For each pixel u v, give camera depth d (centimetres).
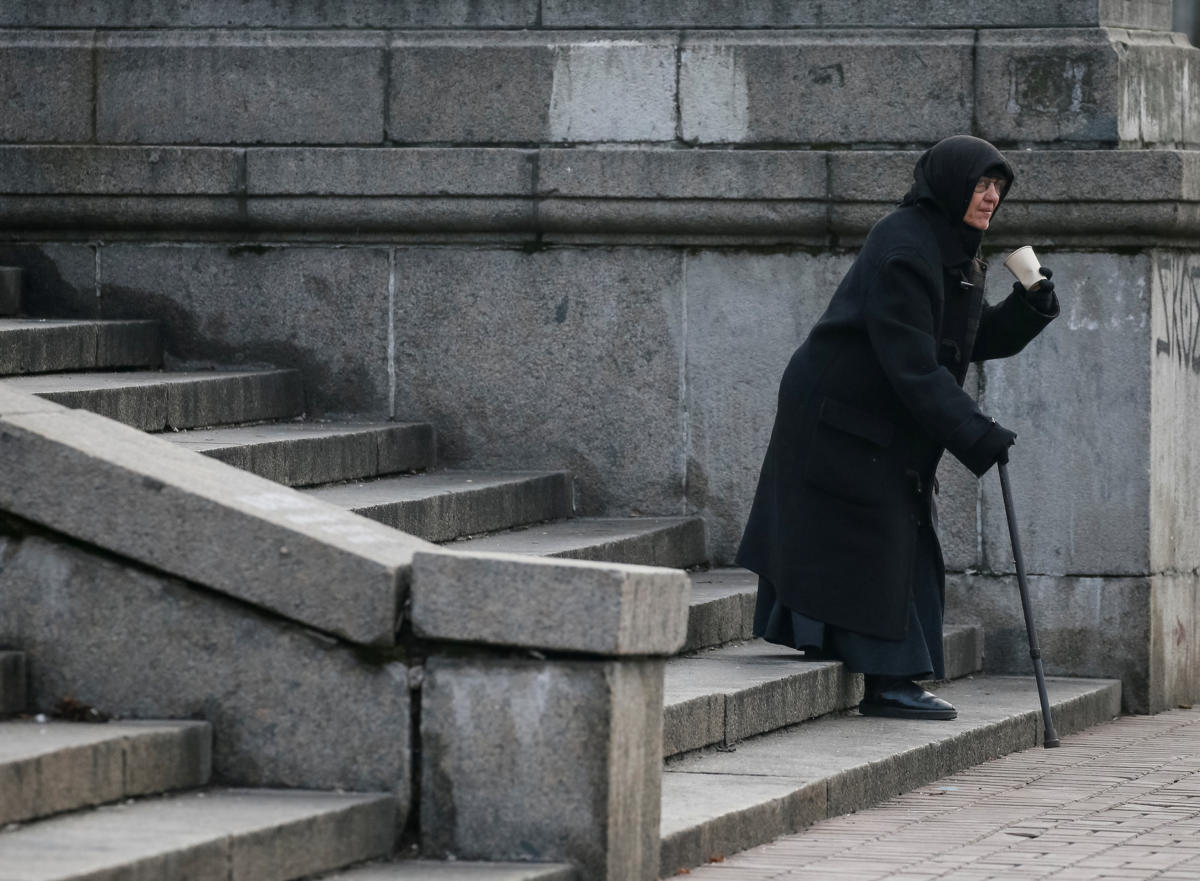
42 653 1573
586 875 1477
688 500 2852
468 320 2886
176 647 1552
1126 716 2745
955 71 2766
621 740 1487
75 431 1638
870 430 2216
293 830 1395
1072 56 2738
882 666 2231
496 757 1493
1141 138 2802
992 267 2773
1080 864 1655
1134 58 2780
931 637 2291
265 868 1367
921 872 1616
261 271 2923
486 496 2594
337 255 2909
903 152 2756
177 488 1543
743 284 2825
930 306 2183
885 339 2170
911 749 2062
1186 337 2864
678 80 2825
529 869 1462
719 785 1834
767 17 2830
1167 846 1744
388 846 1501
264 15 2933
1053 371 2756
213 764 1544
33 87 2973
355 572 1503
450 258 2888
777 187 2770
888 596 2225
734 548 2838
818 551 2234
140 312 2950
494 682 1494
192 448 2305
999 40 2764
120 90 2950
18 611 1577
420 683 1514
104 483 1548
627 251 2850
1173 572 2838
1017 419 2770
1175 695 2850
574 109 2850
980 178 2192
